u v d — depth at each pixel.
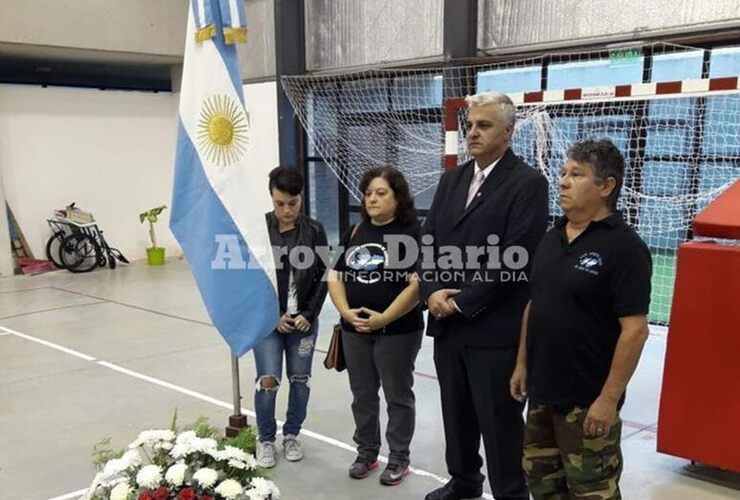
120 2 8.62
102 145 9.76
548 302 2.16
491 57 6.47
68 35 8.26
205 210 3.03
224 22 3.01
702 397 3.12
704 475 3.23
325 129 8.02
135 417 3.97
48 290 7.95
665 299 5.89
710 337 3.07
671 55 5.63
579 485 2.17
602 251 2.04
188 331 6.00
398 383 3.03
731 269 2.99
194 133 3.06
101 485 1.73
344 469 3.26
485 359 2.55
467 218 2.56
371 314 2.92
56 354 5.30
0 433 3.74
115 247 10.06
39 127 9.12
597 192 2.05
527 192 2.48
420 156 7.34
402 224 2.96
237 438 1.98
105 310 6.88
